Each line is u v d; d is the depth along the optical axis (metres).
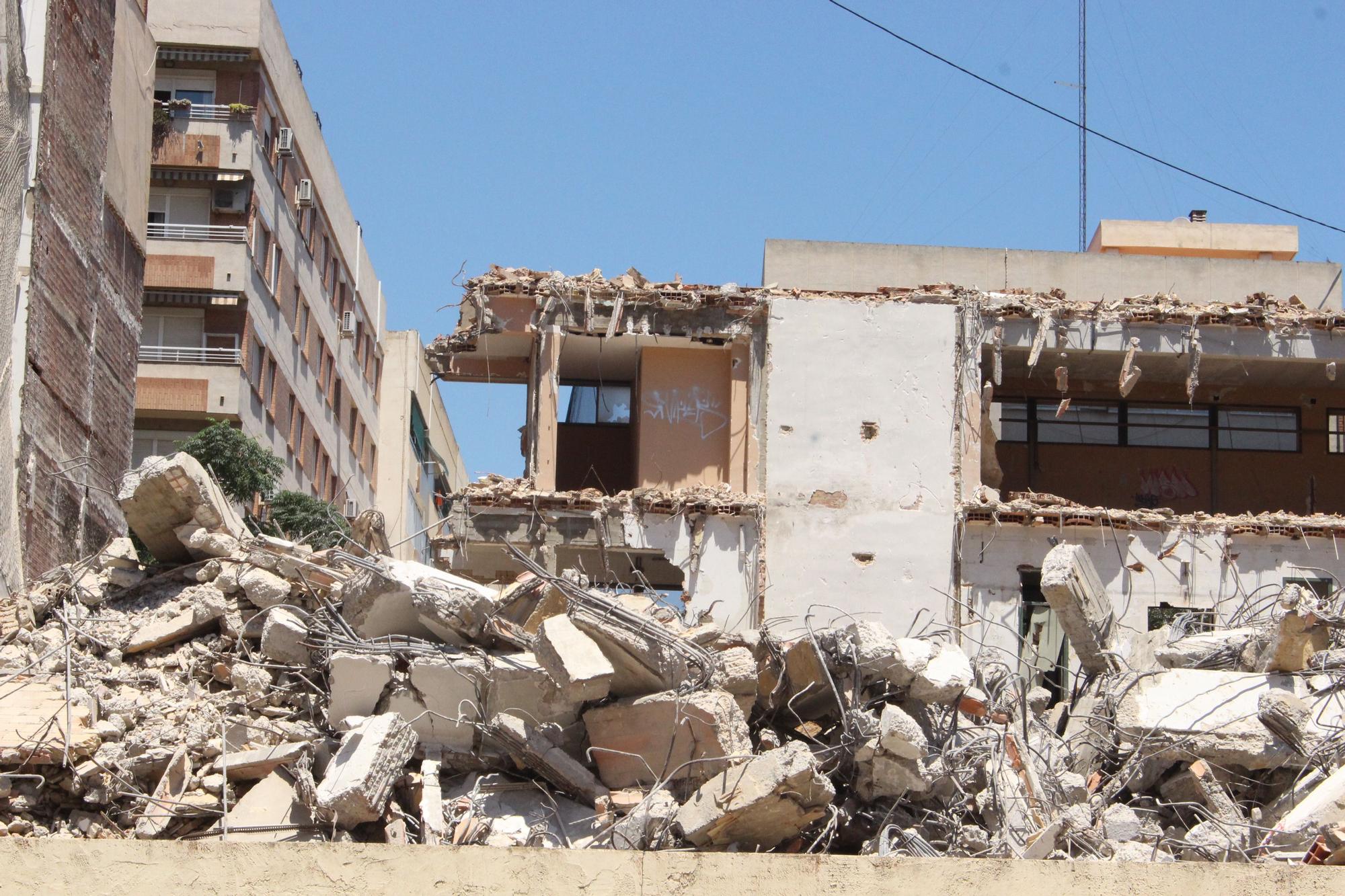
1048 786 15.55
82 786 14.67
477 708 14.96
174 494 17.55
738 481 28.58
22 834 14.31
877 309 29.28
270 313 45.06
